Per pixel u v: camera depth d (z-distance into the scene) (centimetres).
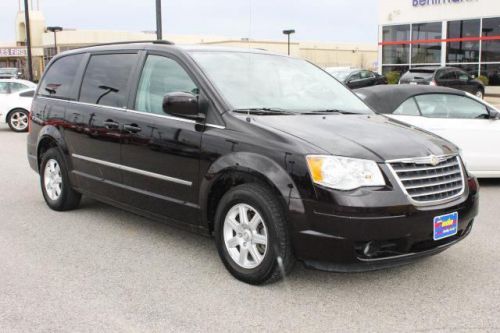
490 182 859
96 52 611
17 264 479
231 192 432
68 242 541
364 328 362
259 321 371
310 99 520
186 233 570
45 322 369
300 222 389
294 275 450
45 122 652
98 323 367
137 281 440
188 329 359
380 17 3120
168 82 505
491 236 564
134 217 632
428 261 488
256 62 531
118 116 539
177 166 475
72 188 635
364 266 388
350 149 397
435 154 421
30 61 2662
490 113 803
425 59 2955
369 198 379
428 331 358
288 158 399
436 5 2861
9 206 687
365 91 852
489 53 2702
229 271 446
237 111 453
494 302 403
